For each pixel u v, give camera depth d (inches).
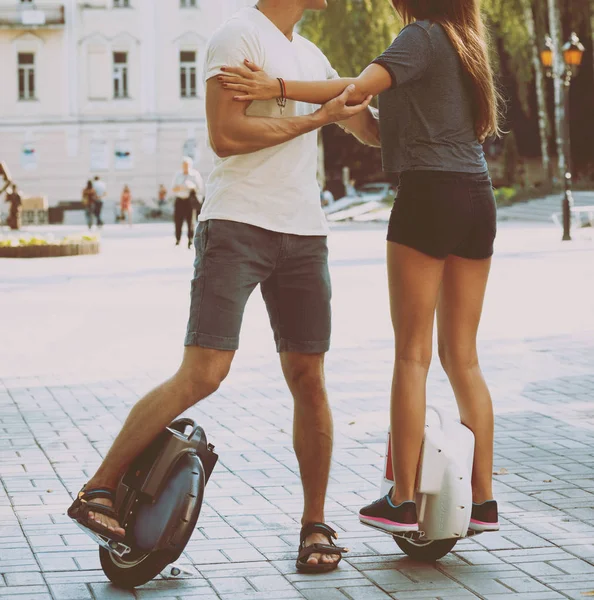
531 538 234.1
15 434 343.6
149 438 202.2
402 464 209.8
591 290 767.1
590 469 295.1
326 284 215.9
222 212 204.5
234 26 202.7
